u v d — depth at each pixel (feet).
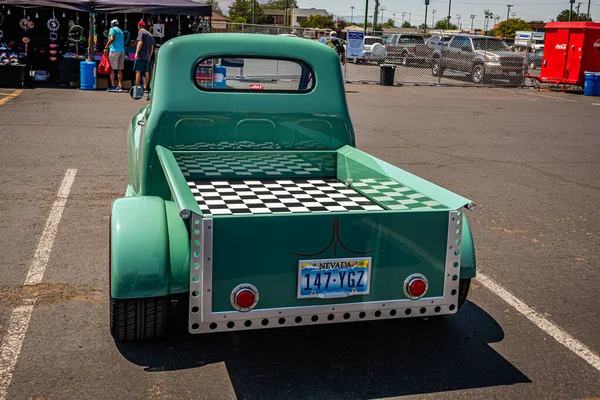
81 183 23.65
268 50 15.25
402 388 10.77
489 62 79.56
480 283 15.71
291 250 10.08
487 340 12.67
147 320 11.28
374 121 44.86
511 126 45.57
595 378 11.28
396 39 92.89
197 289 9.88
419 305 10.92
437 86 78.48
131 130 18.70
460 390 10.76
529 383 11.05
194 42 14.78
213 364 11.34
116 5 53.72
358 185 14.83
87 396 10.13
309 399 10.33
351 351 12.06
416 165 30.09
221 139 15.28
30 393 10.14
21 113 40.09
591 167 31.48
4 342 11.72
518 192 25.55
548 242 19.16
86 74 54.49
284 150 15.87
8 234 17.70
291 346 12.17
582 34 72.18
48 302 13.51
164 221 11.26
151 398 10.17
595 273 16.63
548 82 78.89
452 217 10.73
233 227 9.77
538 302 14.65
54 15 56.29
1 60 54.13
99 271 15.30
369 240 10.39
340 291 10.44
